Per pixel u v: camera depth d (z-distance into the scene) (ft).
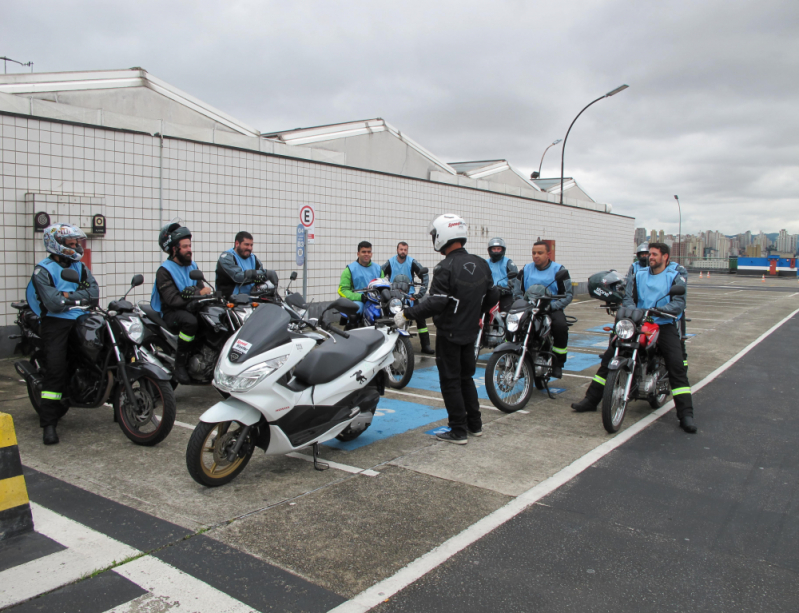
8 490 10.80
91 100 33.99
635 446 16.62
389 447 16.33
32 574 9.62
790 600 9.14
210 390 23.11
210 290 21.56
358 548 10.62
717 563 10.24
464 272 16.28
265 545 10.69
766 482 14.01
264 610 8.73
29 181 26.55
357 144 50.57
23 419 18.60
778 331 42.75
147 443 15.80
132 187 30.01
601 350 34.09
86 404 16.85
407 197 47.98
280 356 13.19
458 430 16.61
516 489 13.41
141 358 15.72
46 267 16.12
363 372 15.53
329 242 41.11
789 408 21.06
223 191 34.12
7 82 31.42
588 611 8.80
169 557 10.23
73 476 13.92
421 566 10.02
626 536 11.19
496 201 59.72
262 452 15.84
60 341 16.22
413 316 16.51
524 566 10.06
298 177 38.40
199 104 39.42
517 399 20.77
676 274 18.93
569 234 74.79
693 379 25.99
